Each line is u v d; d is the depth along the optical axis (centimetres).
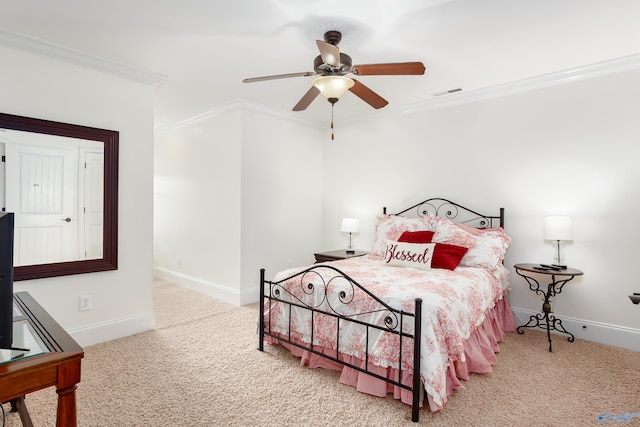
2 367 99
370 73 222
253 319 345
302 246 466
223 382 221
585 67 291
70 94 265
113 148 286
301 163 462
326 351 237
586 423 182
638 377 231
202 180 442
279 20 219
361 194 452
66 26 227
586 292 299
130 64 287
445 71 301
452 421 183
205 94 364
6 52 237
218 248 419
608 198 289
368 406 197
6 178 238
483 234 321
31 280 251
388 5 202
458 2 199
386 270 289
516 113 333
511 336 308
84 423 177
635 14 212
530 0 197
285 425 179
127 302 299
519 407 196
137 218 304
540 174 321
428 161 392
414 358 183
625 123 281
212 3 200
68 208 265
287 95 367
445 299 208
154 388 213
